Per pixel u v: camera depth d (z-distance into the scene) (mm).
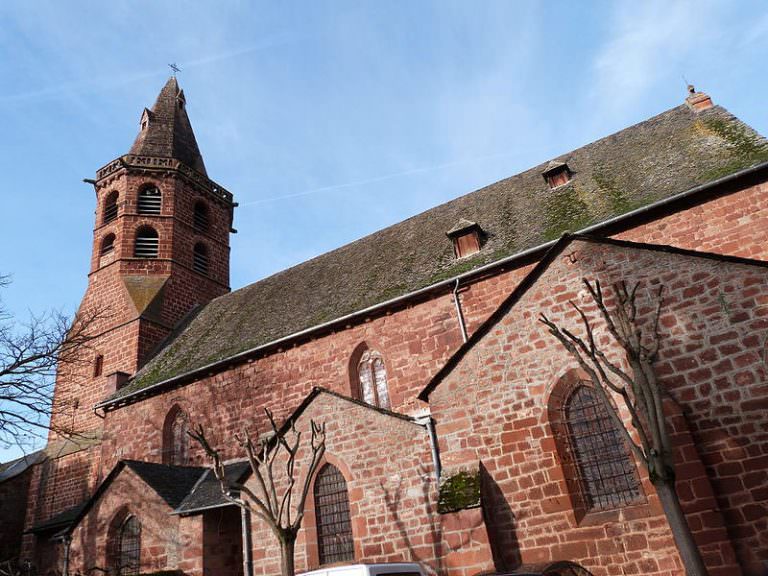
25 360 20234
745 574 9367
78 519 18672
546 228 18234
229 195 37000
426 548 12391
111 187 33281
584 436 11664
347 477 13867
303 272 27469
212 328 26922
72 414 27547
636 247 12055
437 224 23906
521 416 12180
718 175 15414
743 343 10523
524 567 9594
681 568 9898
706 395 10578
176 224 32406
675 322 11227
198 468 20703
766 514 9531
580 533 10883
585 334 12055
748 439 10016
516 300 13086
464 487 11797
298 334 20250
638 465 10828
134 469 18312
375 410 14141
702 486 9922
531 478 11664
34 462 27609
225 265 34906
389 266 22203
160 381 23781
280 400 20250
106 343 28391
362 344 19234
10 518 26984
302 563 13688
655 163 18703
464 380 13078
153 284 30125
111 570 17078
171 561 16188
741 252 14430
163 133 36625
